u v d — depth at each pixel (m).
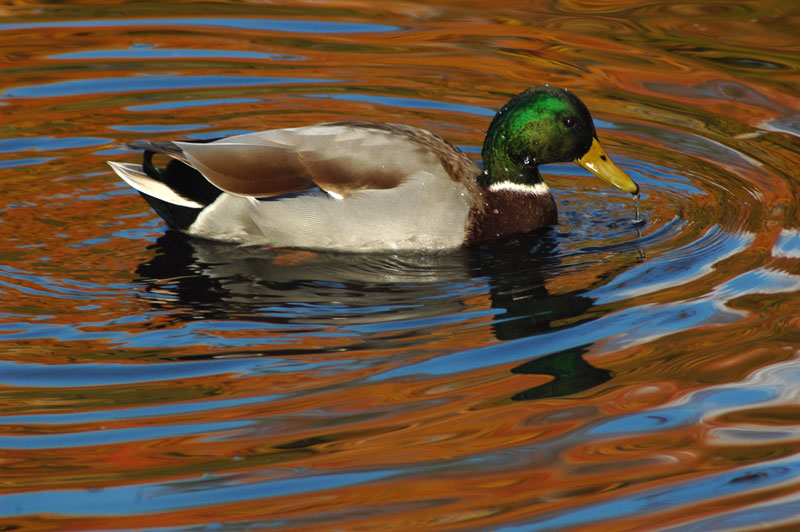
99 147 13.85
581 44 16.97
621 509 7.06
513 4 18.66
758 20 17.81
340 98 15.30
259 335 9.48
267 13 18.19
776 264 10.80
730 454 7.67
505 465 7.50
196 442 7.76
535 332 9.51
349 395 8.41
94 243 11.47
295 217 11.40
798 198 12.48
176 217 11.78
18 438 7.81
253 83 15.70
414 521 6.90
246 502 7.09
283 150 11.55
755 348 9.12
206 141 11.92
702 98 15.30
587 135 12.21
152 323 9.70
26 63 15.98
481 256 11.46
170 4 18.48
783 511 7.03
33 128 14.21
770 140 14.15
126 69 15.98
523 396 8.38
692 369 8.80
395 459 7.56
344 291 10.49
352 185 11.40
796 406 8.24
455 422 8.03
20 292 10.24
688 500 7.15
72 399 8.35
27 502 7.09
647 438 7.86
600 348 9.21
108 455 7.61
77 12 17.98
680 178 13.26
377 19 18.08
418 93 15.45
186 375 8.73
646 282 10.58
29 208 12.22
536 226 12.16
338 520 6.89
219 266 11.05
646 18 18.00
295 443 7.75
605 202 13.00
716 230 11.80
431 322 9.77
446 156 11.88
